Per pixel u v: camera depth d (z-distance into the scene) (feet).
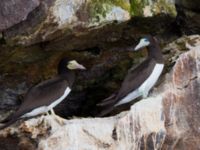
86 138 54.75
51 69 62.59
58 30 57.82
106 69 65.36
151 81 60.70
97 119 57.36
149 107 58.23
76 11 57.93
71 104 67.00
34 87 57.62
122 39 64.03
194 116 61.67
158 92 61.31
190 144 61.52
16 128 56.75
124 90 59.98
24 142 56.85
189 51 62.44
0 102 62.69
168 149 60.80
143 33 65.46
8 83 61.77
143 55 65.62
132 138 56.90
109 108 60.13
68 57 60.64
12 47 57.21
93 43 62.28
